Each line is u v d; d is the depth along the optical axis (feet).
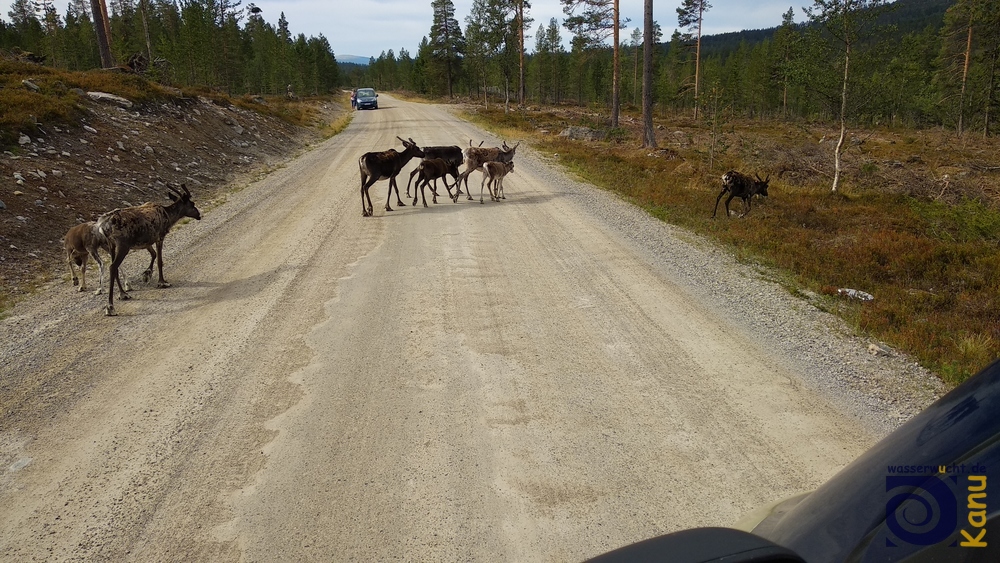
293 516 11.85
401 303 23.35
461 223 36.83
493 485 12.65
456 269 27.58
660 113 195.00
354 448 14.07
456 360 18.43
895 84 49.70
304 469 13.32
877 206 46.52
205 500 12.37
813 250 32.09
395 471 13.19
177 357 18.99
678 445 13.85
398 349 19.27
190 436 14.66
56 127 47.16
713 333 20.07
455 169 44.11
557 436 14.35
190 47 129.08
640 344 19.33
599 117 124.98
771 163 69.67
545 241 32.17
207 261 29.68
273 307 23.18
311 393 16.62
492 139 84.84
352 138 90.22
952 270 29.63
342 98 224.53
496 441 14.23
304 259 29.58
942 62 126.93
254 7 185.26
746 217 40.81
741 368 17.54
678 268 27.30
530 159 65.67
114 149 49.03
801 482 12.40
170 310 23.21
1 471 13.37
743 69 206.90
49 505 12.28
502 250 30.63
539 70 216.54
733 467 12.98
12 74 59.26
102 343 20.15
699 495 12.10
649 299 23.32
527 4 159.63
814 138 110.52
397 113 140.77
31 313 23.00
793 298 23.79
